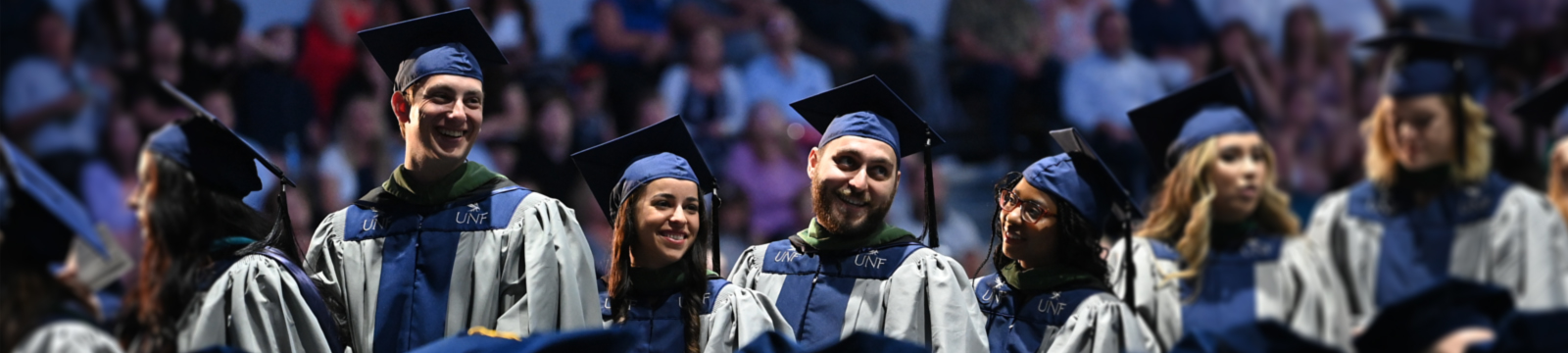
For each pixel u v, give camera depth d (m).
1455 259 5.39
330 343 3.48
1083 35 9.56
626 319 3.63
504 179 3.86
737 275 4.10
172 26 7.93
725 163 8.59
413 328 3.61
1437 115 5.49
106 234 3.74
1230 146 4.78
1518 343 2.13
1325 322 4.74
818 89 9.03
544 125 8.27
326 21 8.05
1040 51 9.48
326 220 3.87
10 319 2.69
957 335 3.59
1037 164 3.73
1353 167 10.32
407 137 3.72
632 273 3.70
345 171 7.91
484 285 3.61
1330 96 10.33
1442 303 2.19
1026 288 3.71
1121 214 3.75
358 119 7.99
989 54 9.38
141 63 7.88
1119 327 3.51
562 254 3.65
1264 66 10.19
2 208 2.76
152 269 3.27
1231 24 10.04
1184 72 9.86
